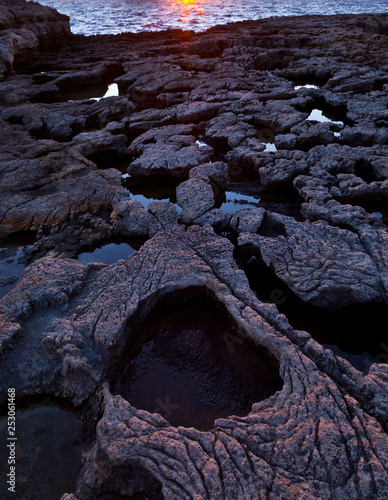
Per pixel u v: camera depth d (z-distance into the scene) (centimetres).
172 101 1254
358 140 929
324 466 303
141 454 321
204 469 305
